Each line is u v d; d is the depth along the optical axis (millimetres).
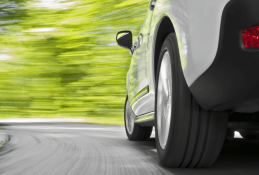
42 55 13984
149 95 2998
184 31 2088
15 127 7750
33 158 3025
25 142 4387
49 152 3379
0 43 14570
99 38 13383
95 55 13250
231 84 1836
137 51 3416
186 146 2262
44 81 13766
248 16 1726
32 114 13086
